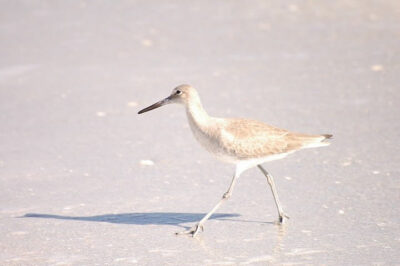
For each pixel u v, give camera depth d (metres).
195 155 13.58
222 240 9.80
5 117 16.22
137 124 15.55
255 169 12.73
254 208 10.99
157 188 11.92
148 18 24.31
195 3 26.05
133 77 18.84
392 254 9.09
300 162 12.93
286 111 15.70
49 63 20.33
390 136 13.93
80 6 26.12
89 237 9.99
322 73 18.42
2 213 10.96
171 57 20.42
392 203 10.82
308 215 10.58
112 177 12.48
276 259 9.09
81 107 16.77
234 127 10.36
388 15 23.73
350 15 23.92
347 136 14.05
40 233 10.16
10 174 12.70
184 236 9.99
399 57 19.41
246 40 21.67
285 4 25.45
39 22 24.33
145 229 10.27
